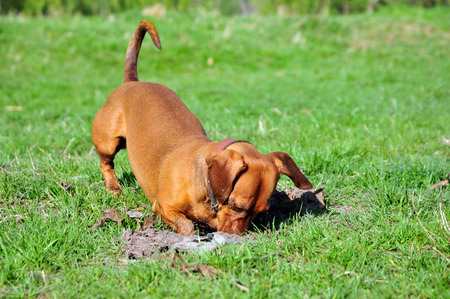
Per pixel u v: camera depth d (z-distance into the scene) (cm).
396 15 3350
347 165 991
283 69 2494
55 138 1287
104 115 884
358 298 571
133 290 587
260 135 1255
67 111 1688
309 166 990
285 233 718
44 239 679
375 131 1278
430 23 3022
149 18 2888
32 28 2652
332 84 2133
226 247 656
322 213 808
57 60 2428
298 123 1378
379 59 2573
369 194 873
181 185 710
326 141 1201
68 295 580
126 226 766
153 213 791
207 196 689
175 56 2514
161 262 640
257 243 681
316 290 585
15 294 585
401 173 938
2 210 809
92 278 615
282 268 625
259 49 2633
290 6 4303
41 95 1975
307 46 2697
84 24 2772
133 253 678
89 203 827
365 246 678
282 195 831
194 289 580
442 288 585
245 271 620
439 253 661
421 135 1248
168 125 797
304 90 2011
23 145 1226
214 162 658
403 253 669
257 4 5156
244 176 658
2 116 1631
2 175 908
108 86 2150
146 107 832
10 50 2447
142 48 2536
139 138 812
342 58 2597
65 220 758
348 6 4184
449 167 955
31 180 899
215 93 1989
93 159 1073
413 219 763
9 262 638
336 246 665
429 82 2081
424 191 865
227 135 1253
